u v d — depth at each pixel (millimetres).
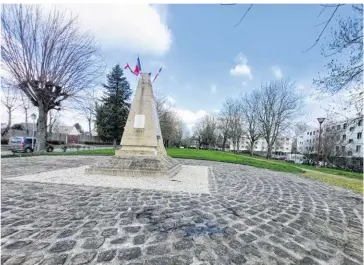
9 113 26734
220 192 5766
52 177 6758
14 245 2535
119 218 3502
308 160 30766
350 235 3312
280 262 2434
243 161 16219
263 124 36125
